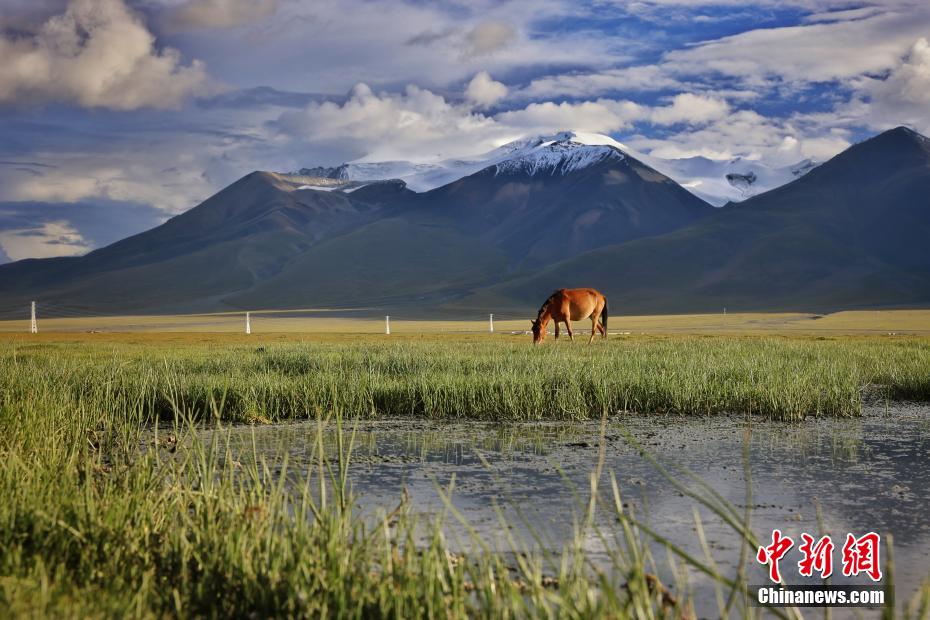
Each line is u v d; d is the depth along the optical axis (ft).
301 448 41.42
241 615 17.63
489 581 17.26
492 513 28.96
